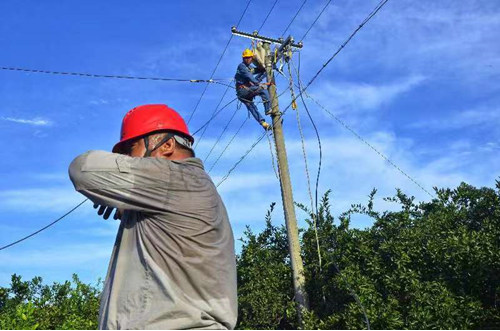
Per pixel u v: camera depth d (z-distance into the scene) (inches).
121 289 106.0
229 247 115.6
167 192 109.0
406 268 247.3
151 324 97.3
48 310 300.2
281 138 413.7
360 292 235.5
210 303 103.7
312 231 317.1
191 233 107.7
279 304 308.0
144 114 127.3
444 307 204.8
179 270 104.3
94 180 107.5
